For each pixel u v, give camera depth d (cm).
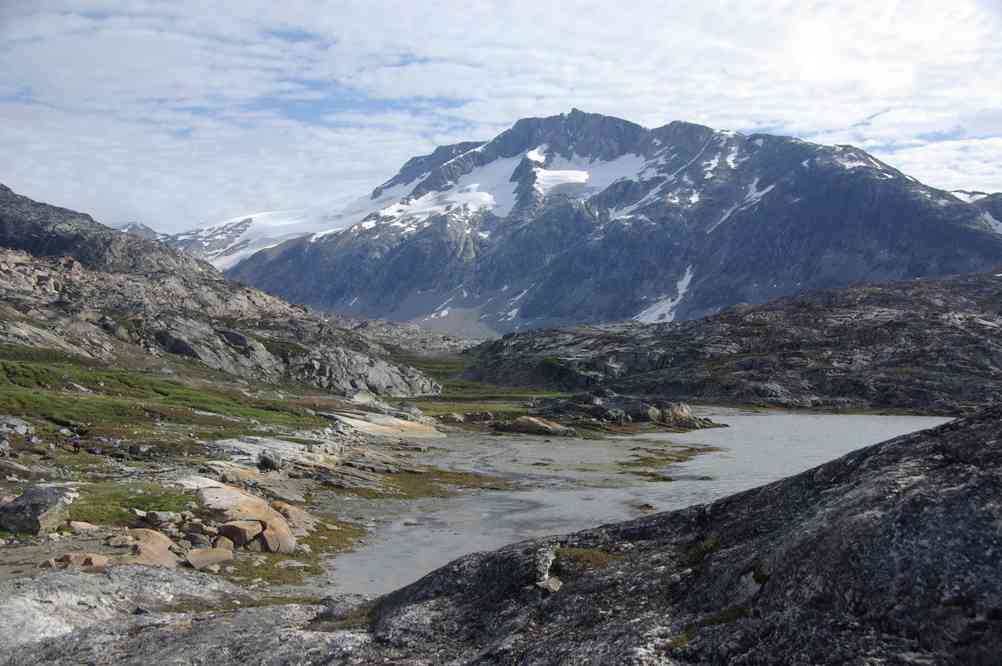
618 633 1631
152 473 5900
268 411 12331
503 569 2206
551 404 16150
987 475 1409
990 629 1192
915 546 1345
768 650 1363
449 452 10381
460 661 1805
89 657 2206
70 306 19950
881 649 1246
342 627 2266
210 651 2134
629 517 5675
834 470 1862
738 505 2067
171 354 19488
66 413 8588
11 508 3972
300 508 5669
